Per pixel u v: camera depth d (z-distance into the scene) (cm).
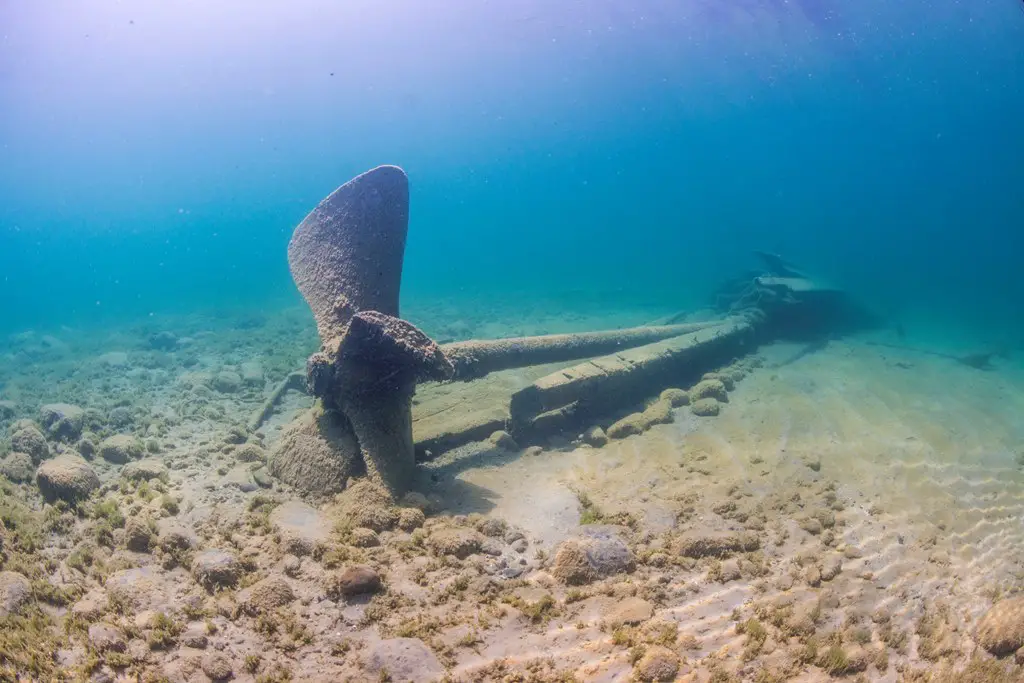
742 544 335
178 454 435
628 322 995
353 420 380
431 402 515
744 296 843
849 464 437
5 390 628
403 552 323
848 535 353
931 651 275
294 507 362
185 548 321
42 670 250
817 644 273
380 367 367
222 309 1248
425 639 271
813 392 585
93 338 953
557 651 268
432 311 1153
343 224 424
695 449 457
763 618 288
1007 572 329
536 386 479
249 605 283
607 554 314
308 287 423
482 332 903
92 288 2286
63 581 302
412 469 392
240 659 262
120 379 649
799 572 318
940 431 496
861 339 815
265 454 436
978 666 265
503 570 315
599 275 1836
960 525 367
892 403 559
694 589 305
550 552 330
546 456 454
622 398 543
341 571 306
